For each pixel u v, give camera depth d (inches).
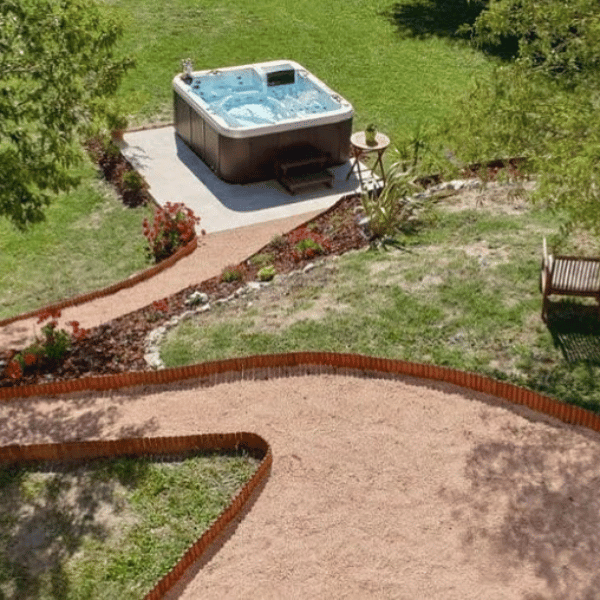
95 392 477.7
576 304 503.5
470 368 462.0
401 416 438.9
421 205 642.2
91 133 537.0
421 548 368.8
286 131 748.0
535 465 405.1
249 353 491.2
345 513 387.9
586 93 433.4
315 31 1066.1
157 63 987.9
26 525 396.2
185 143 828.6
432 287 531.5
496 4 456.8
